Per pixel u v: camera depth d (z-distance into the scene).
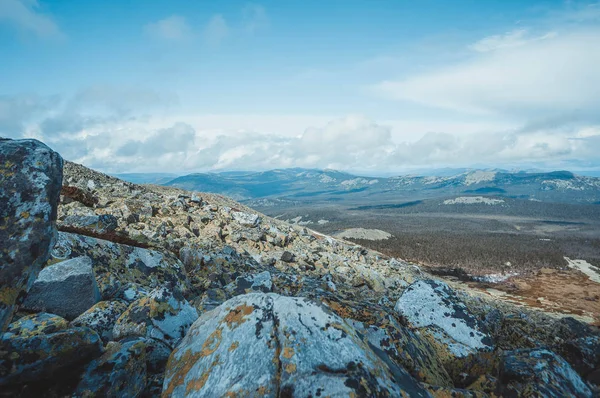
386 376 5.08
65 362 4.88
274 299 6.08
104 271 10.62
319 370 4.76
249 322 5.68
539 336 13.49
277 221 56.34
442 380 6.97
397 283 30.83
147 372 6.08
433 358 7.52
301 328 5.41
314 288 12.55
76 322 6.95
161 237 19.59
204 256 16.67
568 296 123.94
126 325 6.90
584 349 10.54
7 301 4.00
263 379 4.69
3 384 4.50
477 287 141.00
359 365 4.90
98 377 4.99
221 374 4.95
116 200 24.98
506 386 7.28
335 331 5.46
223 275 15.99
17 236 4.37
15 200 4.57
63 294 7.54
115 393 4.98
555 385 7.13
